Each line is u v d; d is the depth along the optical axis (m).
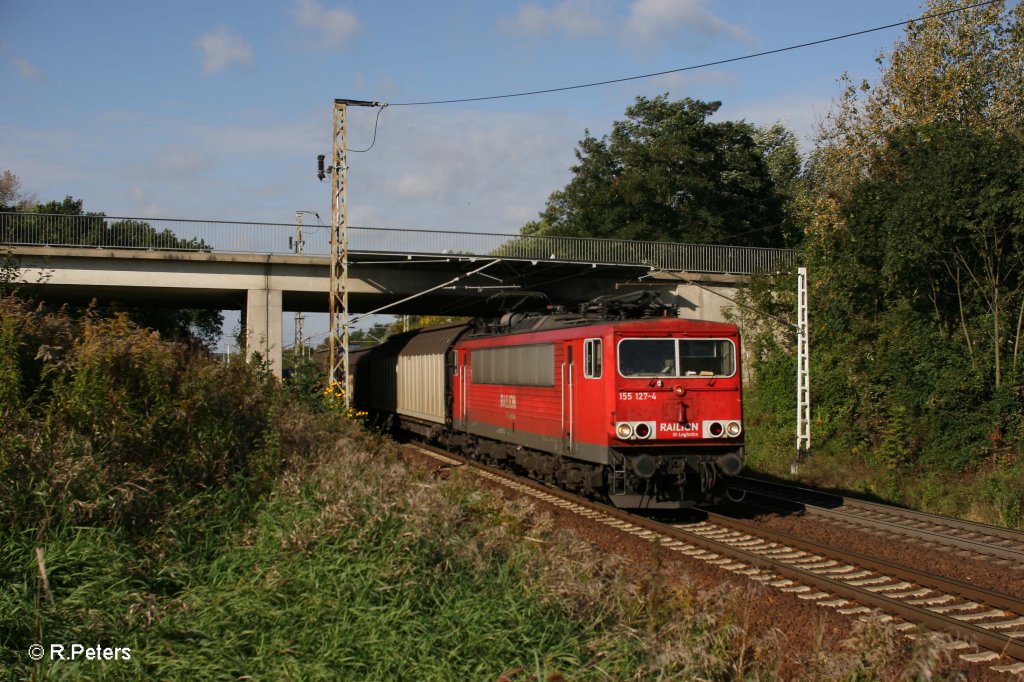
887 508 14.12
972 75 24.67
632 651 6.09
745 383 28.67
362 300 32.28
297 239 27.53
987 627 7.89
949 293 20.17
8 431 7.97
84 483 7.59
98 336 10.02
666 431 13.38
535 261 27.25
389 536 7.74
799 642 7.35
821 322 24.08
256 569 7.22
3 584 6.13
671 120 46.22
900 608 8.14
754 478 19.53
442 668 5.62
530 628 6.26
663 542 11.59
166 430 9.70
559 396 15.11
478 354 19.84
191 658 5.60
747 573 9.80
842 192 25.66
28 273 25.17
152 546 7.54
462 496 11.63
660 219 44.69
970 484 16.97
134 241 26.42
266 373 14.66
